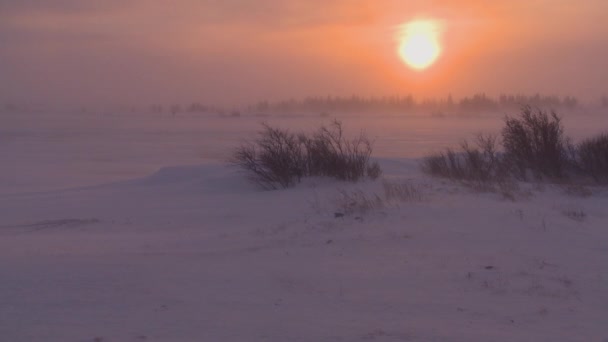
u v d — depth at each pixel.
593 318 7.78
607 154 22.34
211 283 9.44
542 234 11.62
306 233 12.72
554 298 8.47
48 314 8.11
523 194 16.58
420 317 7.89
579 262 9.98
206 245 12.52
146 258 11.21
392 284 9.18
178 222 17.03
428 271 9.68
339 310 8.19
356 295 8.76
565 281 9.07
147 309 8.29
